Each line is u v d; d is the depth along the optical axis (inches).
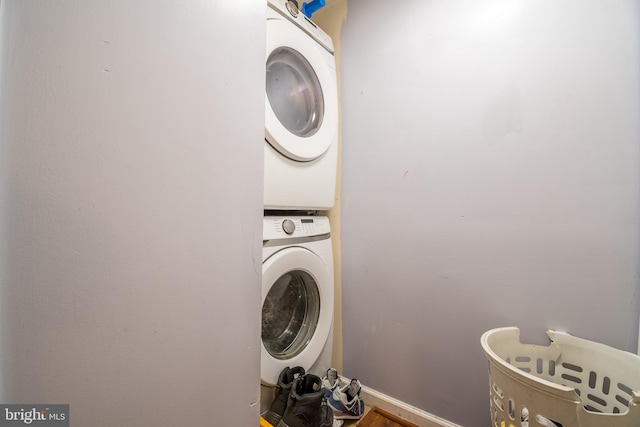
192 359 19.5
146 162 16.6
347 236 57.0
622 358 31.0
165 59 17.4
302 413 39.6
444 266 45.8
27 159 12.7
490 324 41.9
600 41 34.5
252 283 23.7
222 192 21.0
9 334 12.6
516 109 39.7
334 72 54.8
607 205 34.2
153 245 17.1
